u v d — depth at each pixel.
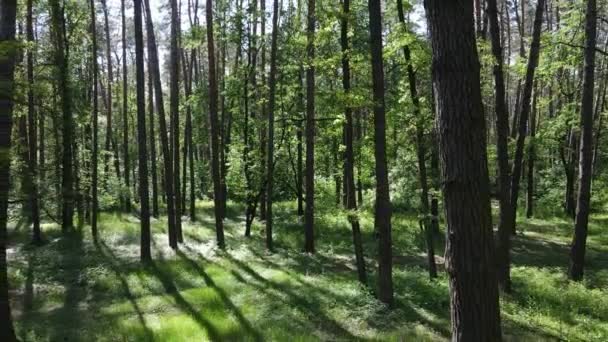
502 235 13.27
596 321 11.25
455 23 4.10
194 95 27.48
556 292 13.21
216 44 32.38
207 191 42.03
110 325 10.36
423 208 14.28
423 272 15.69
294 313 11.23
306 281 14.12
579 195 14.71
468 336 4.13
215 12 23.47
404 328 10.43
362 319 10.94
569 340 9.92
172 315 11.09
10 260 17.38
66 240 21.00
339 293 12.64
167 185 19.86
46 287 13.84
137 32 17.77
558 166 33.97
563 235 22.77
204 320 10.50
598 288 13.81
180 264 16.53
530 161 28.25
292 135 25.88
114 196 32.09
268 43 25.52
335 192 28.73
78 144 31.80
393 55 14.67
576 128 23.77
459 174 4.13
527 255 18.67
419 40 12.90
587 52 14.34
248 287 13.41
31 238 21.78
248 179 22.91
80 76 27.14
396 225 23.70
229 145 24.75
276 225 25.09
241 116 26.98
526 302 12.54
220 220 20.06
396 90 19.69
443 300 12.20
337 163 27.08
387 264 11.80
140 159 17.62
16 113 19.80
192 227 25.23
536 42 14.12
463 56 4.11
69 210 23.81
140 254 18.08
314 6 17.31
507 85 33.00
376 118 11.53
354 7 14.01
